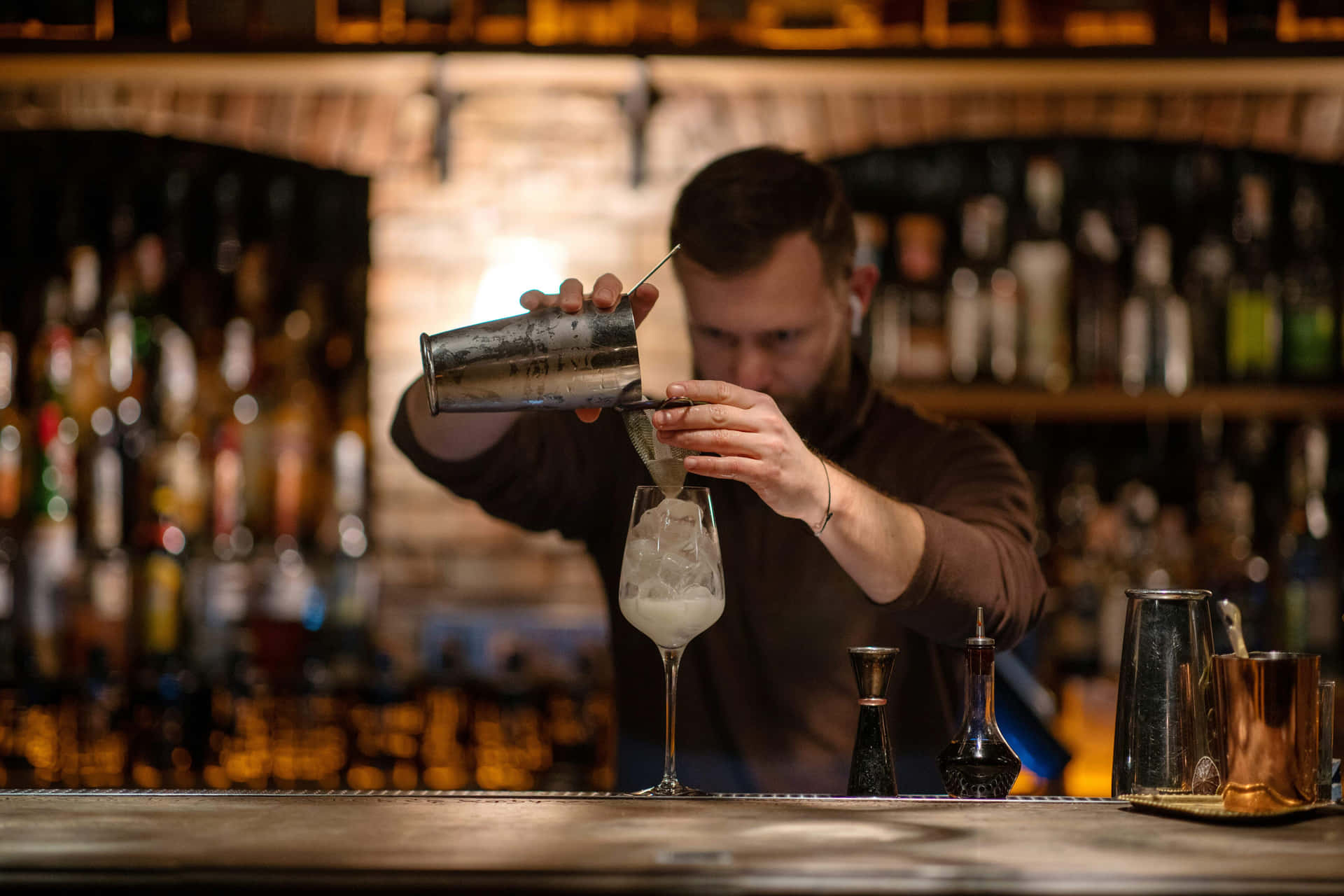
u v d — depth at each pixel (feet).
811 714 6.31
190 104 9.62
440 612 9.89
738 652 6.41
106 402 10.03
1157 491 10.78
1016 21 9.57
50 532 9.95
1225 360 10.20
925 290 10.30
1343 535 10.13
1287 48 8.84
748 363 6.28
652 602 4.38
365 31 9.37
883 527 4.98
